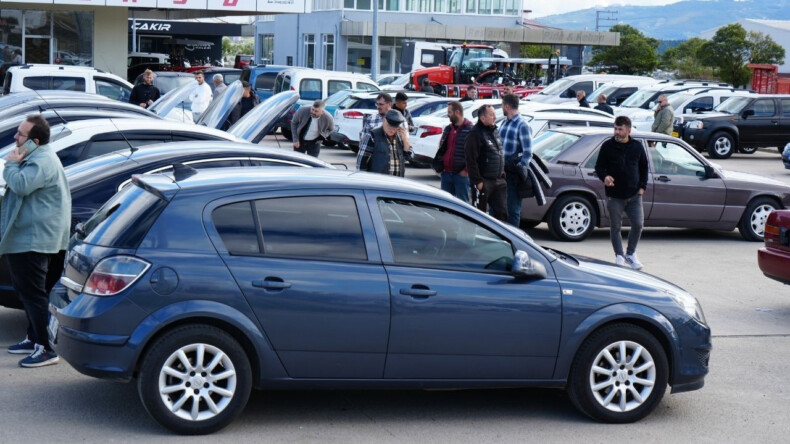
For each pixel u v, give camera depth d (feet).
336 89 88.07
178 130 31.40
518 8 204.13
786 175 78.13
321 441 18.48
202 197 18.39
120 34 97.81
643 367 20.33
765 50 235.61
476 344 19.29
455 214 19.65
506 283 19.47
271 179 19.04
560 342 19.75
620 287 20.31
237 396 18.39
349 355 18.69
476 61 132.77
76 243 19.66
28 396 20.42
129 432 18.45
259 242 18.40
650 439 19.52
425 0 198.90
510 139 37.52
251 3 95.40
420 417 20.25
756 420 21.07
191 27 188.85
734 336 28.63
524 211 44.11
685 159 45.85
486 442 18.90
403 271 18.93
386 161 37.14
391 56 196.65
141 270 17.69
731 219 46.34
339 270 18.58
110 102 42.83
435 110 73.10
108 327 17.57
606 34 199.72
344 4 194.90
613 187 37.17
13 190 21.26
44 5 94.58
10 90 65.26
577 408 20.33
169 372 17.98
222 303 17.92
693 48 263.49
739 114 92.68
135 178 19.71
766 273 31.76
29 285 22.04
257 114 36.45
